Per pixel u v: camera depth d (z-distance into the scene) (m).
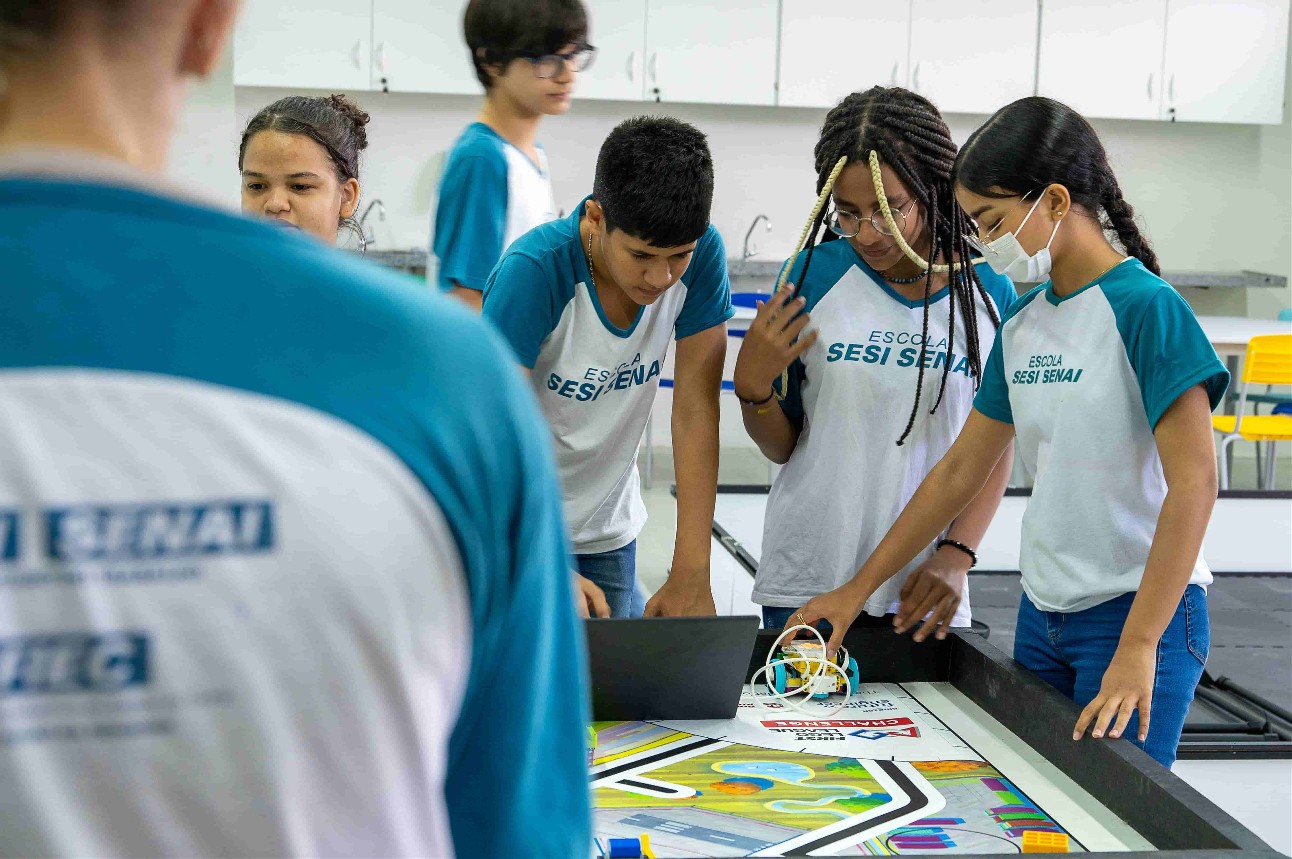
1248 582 3.39
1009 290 1.96
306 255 0.47
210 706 0.42
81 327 0.42
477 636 0.51
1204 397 1.43
